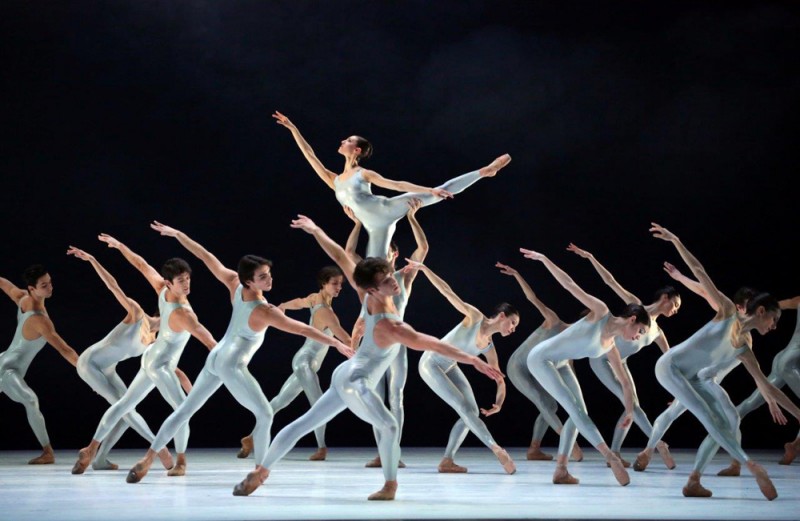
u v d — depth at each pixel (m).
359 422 10.43
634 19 10.95
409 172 10.89
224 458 7.80
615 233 10.78
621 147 10.86
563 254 10.77
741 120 10.74
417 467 7.07
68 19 10.27
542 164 10.89
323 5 10.78
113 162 10.29
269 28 10.65
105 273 6.66
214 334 10.27
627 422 5.73
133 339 6.68
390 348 4.57
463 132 10.92
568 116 10.92
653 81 10.89
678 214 10.77
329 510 4.30
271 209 10.53
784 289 10.55
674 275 5.81
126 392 6.38
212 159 10.47
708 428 5.10
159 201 10.35
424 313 10.66
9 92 10.12
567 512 4.27
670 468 6.95
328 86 10.77
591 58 10.95
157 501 4.68
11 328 9.79
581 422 5.64
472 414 6.56
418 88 10.91
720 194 10.73
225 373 5.31
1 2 10.12
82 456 6.33
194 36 10.50
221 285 10.33
